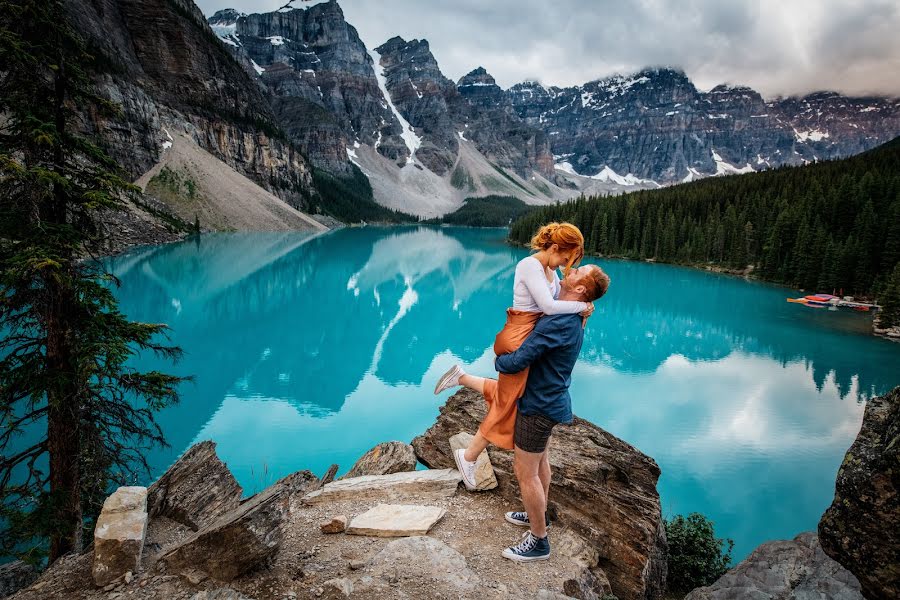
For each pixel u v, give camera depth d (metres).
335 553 4.53
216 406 25.92
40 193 8.14
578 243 3.80
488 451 6.22
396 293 67.31
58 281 8.15
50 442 9.49
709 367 37.00
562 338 3.70
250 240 118.56
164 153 144.62
